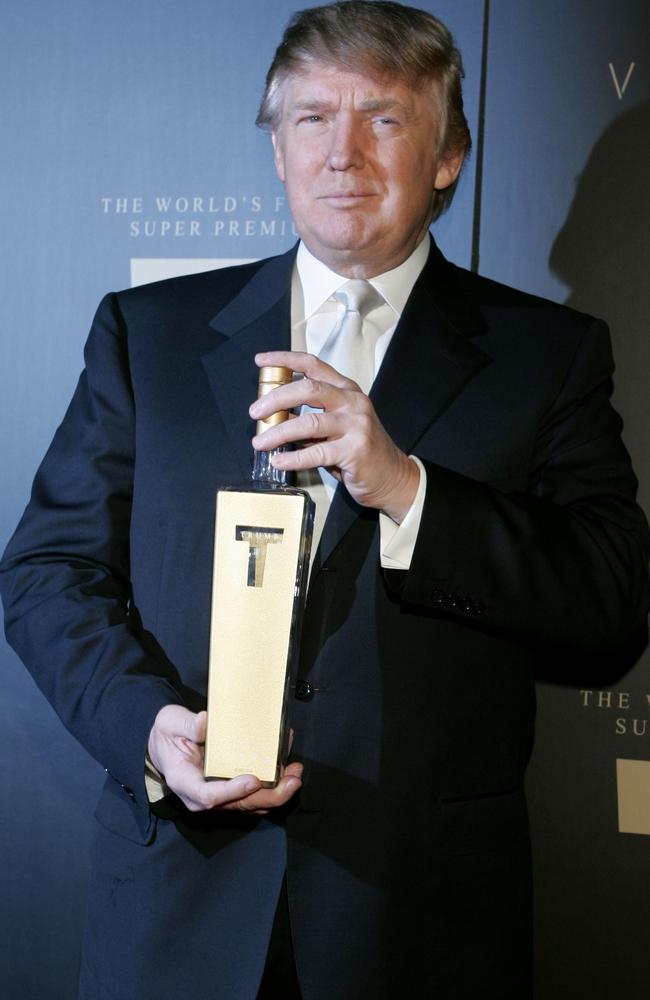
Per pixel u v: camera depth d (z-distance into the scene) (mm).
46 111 2279
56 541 1646
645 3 2131
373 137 1547
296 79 1564
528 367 1630
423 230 1699
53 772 2305
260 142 2225
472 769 1526
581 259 2152
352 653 1502
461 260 2174
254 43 2225
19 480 2305
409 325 1618
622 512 1630
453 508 1432
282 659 1282
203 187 2242
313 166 1549
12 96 2289
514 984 1525
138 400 1654
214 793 1254
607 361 1709
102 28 2264
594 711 2162
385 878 1463
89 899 1628
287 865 1448
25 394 2301
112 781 1644
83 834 2297
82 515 1648
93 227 2275
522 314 1710
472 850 1505
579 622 1499
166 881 1507
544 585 1471
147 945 1493
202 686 1532
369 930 1451
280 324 1631
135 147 2258
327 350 1628
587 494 1635
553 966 2174
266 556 1287
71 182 2277
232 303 1696
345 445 1304
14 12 2285
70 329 2285
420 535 1416
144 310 1742
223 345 1640
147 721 1412
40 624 1571
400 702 1501
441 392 1576
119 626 1552
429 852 1483
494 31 2160
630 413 2143
